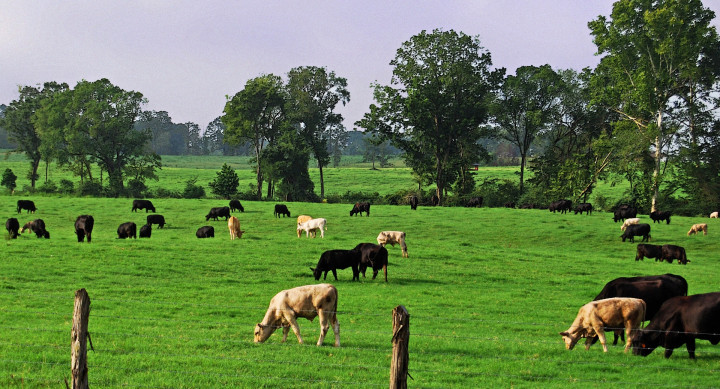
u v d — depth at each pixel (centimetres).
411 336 1614
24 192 9144
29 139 11575
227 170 8856
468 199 8300
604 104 8400
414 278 2672
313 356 1343
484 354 1452
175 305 1933
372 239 3966
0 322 1602
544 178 8925
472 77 8606
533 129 9025
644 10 6631
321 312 1448
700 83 7319
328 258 2536
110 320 1666
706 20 6550
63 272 2445
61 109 10212
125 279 2375
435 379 1216
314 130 10481
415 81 8375
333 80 10669
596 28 6881
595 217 5891
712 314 1360
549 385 1186
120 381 1115
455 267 2995
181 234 4516
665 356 1438
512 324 1830
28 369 1174
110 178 9575
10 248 3005
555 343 1591
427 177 9062
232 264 2798
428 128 8725
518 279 2733
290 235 4566
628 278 1764
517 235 4812
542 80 9138
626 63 6725
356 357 1347
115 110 9956
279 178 9525
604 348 1488
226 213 5472
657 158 6850
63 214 5656
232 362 1266
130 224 4016
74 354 814
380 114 8806
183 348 1381
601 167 7812
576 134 9506
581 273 2972
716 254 4131
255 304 2005
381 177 15000
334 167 19912
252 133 10119
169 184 12719
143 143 10150
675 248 3541
